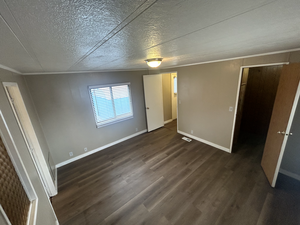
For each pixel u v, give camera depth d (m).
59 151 3.08
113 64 2.19
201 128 3.64
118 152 3.52
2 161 0.89
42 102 2.75
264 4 0.47
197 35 0.85
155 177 2.57
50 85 2.79
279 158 2.00
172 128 4.83
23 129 1.88
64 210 2.04
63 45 0.84
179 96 3.98
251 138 3.68
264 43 1.29
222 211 1.86
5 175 0.89
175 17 0.55
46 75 2.72
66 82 2.96
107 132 3.76
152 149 3.54
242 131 4.11
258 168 2.60
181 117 4.13
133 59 1.77
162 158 3.13
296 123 2.16
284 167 2.41
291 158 2.30
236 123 3.05
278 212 1.80
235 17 0.59
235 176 2.45
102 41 0.82
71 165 3.12
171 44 1.05
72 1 0.36
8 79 1.54
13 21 0.45
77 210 2.02
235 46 1.35
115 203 2.10
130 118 4.16
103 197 2.22
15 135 1.19
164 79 5.02
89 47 0.94
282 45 1.50
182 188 2.28
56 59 1.34
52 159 2.89
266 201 1.95
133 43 0.93
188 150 3.37
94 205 2.08
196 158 3.03
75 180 2.64
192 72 3.45
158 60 1.85
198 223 1.74
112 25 0.59
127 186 2.41
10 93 1.77
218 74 2.94
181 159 3.04
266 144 2.50
